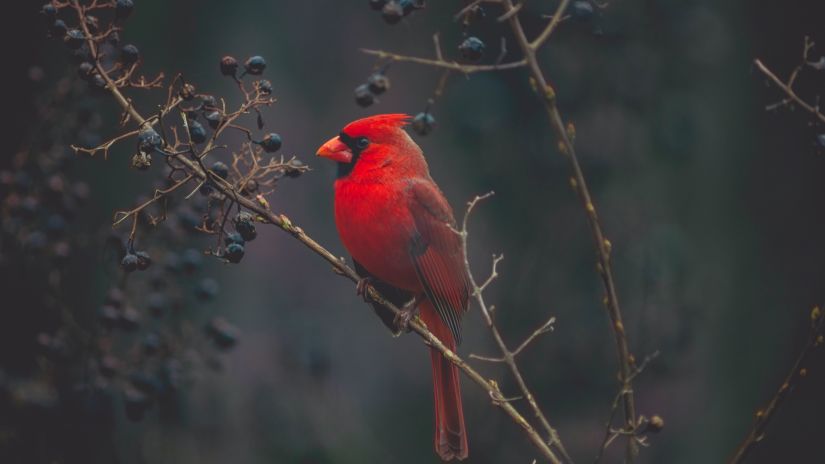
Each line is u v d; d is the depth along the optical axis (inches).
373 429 555.8
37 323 322.0
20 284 316.8
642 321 427.2
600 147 440.5
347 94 549.0
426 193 287.6
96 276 423.5
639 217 444.8
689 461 501.4
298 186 542.0
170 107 211.9
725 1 506.6
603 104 440.1
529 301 447.5
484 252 495.2
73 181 450.9
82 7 218.4
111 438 318.0
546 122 448.5
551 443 212.1
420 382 572.1
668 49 442.9
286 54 537.6
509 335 448.5
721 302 504.4
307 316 496.7
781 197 509.4
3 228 301.0
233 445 419.5
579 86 439.2
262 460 436.1
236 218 224.7
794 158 509.4
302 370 463.8
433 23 544.7
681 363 455.8
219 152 490.0
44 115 299.1
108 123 464.1
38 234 301.9
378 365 565.0
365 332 559.5
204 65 507.2
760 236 508.7
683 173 478.3
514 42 448.5
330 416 461.4
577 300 443.2
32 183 301.6
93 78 213.0
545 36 201.6
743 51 505.7
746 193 506.6
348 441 479.2
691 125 450.3
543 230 450.3
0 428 313.3
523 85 450.9
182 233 289.6
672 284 438.6
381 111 546.3
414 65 548.7
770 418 213.2
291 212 541.0
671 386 502.6
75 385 307.9
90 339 300.5
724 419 504.1
